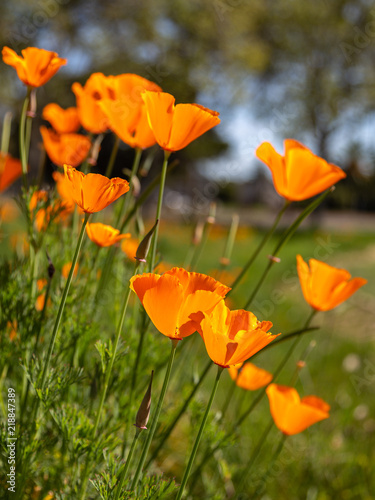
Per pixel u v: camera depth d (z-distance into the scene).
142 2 4.94
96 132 0.63
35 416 0.49
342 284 0.57
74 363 0.54
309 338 1.70
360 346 1.71
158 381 0.61
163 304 0.38
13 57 0.53
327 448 0.96
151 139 0.56
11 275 0.54
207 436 0.59
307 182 0.54
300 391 1.35
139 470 0.42
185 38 5.34
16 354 0.53
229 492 0.70
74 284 0.56
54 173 0.61
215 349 0.38
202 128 0.46
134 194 0.60
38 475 0.53
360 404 1.20
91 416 0.53
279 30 6.92
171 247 3.26
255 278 2.91
